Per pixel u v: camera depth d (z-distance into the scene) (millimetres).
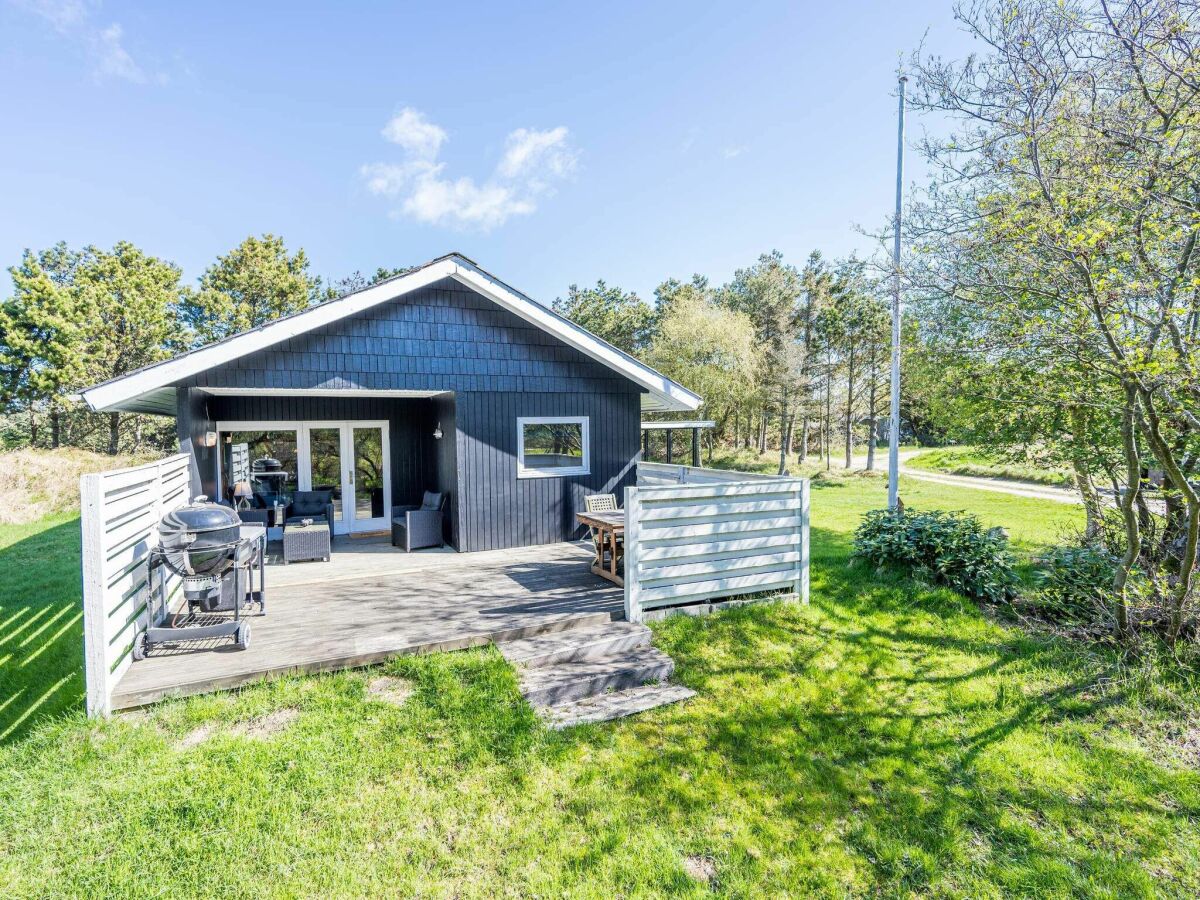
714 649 5227
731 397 25734
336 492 10141
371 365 7703
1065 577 6031
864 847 3080
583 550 8500
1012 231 4730
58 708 4188
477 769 3484
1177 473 4570
